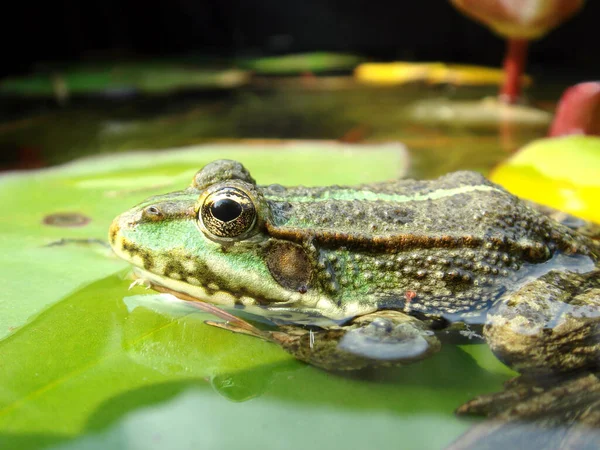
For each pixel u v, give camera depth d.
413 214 0.08
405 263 0.08
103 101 0.23
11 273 0.08
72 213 0.10
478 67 0.30
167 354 0.07
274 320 0.08
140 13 0.35
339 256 0.08
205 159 0.13
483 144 0.16
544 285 0.08
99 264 0.09
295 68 0.30
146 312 0.08
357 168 0.13
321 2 0.38
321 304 0.08
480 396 0.06
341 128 0.18
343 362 0.07
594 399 0.06
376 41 0.38
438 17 0.36
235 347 0.07
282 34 0.39
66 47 0.32
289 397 0.06
